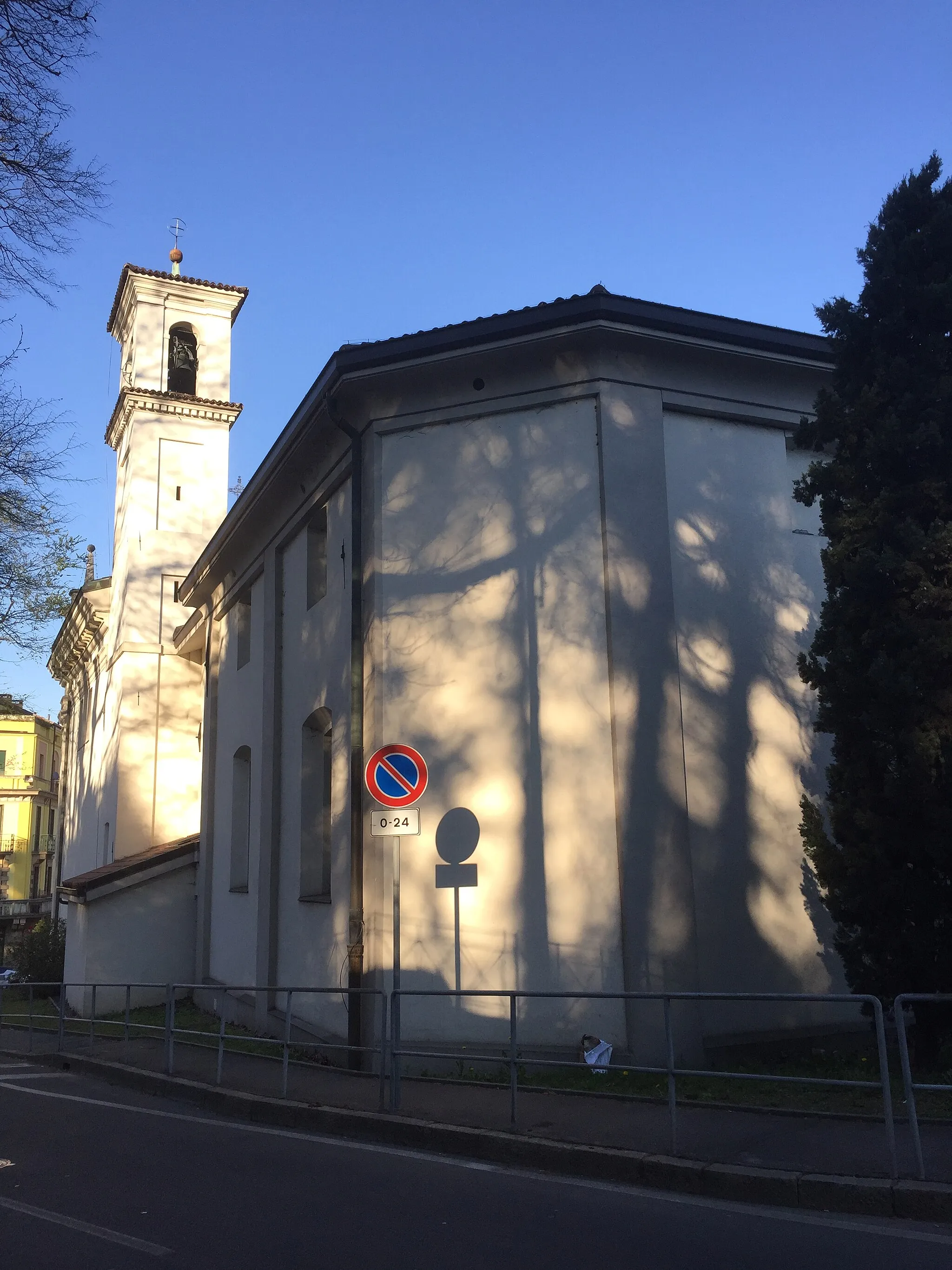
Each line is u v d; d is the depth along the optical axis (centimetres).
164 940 2017
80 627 2961
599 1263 518
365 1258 533
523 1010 1030
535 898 1052
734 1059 1014
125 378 2794
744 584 1155
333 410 1212
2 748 5906
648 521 1105
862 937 910
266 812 1519
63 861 3694
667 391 1151
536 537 1125
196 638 2319
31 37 888
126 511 2575
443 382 1184
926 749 858
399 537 1180
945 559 878
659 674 1070
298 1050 1240
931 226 938
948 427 902
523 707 1096
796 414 1205
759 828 1095
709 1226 580
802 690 1157
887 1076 632
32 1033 1539
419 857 1100
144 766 2456
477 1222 594
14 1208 645
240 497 1623
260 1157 781
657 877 1023
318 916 1299
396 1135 819
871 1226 573
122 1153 802
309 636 1433
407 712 1138
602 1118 794
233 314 2802
